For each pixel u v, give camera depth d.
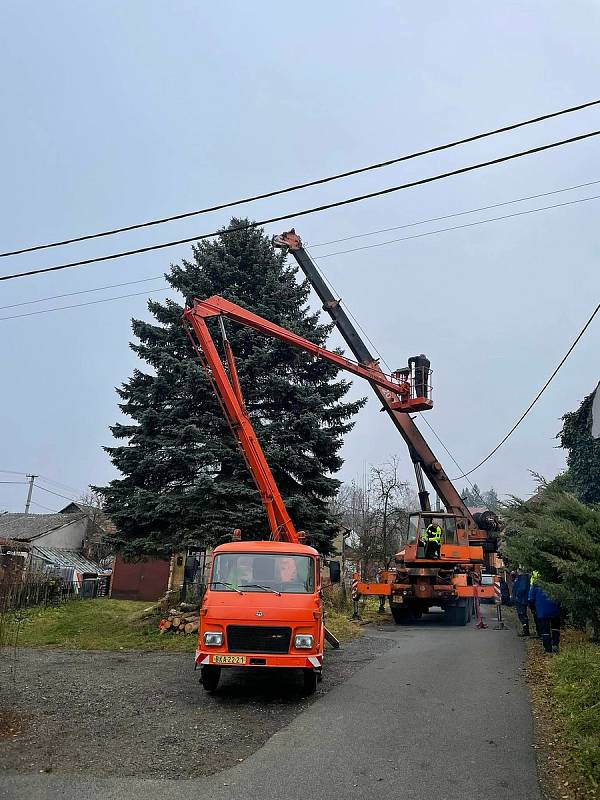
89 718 7.74
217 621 8.85
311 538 19.34
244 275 20.70
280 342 19.98
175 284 20.50
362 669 11.07
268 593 9.41
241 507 17.70
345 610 22.20
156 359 19.73
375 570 34.25
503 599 24.23
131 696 9.06
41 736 6.89
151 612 19.30
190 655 13.71
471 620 20.75
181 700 8.79
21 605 23.58
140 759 6.16
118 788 5.35
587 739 6.20
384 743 6.72
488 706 8.30
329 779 5.67
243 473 18.39
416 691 9.24
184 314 15.45
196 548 17.92
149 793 5.26
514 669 10.90
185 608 16.95
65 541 43.25
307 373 21.28
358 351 22.41
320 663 8.82
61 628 18.66
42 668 11.86
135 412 19.67
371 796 5.30
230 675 10.66
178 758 6.21
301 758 6.23
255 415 20.36
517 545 8.39
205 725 7.44
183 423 18.88
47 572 29.08
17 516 45.81
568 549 7.15
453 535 21.20
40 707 8.32
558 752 6.44
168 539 18.44
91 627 18.64
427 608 20.50
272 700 8.77
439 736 6.98
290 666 8.68
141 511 18.34
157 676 10.81
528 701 8.59
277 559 10.10
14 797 5.07
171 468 18.89
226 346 15.46
